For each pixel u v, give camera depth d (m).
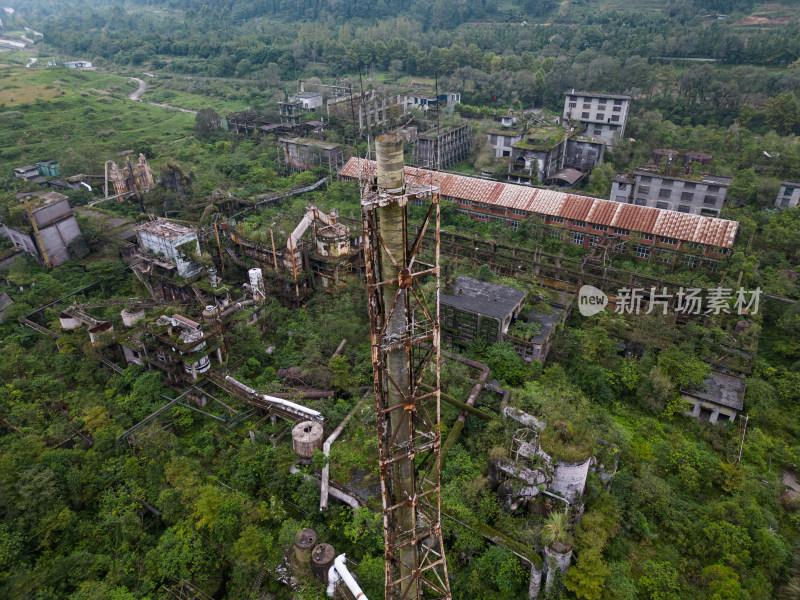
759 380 56.12
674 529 42.38
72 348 58.19
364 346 60.22
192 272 69.69
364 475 44.62
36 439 45.34
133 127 154.50
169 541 38.78
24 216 74.69
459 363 55.81
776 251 81.25
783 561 39.78
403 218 24.52
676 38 191.38
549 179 111.31
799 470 48.72
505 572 36.56
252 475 44.81
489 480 43.56
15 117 146.00
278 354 59.97
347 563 39.09
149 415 50.69
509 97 171.62
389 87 176.50
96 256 79.75
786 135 131.00
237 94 188.75
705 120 143.62
